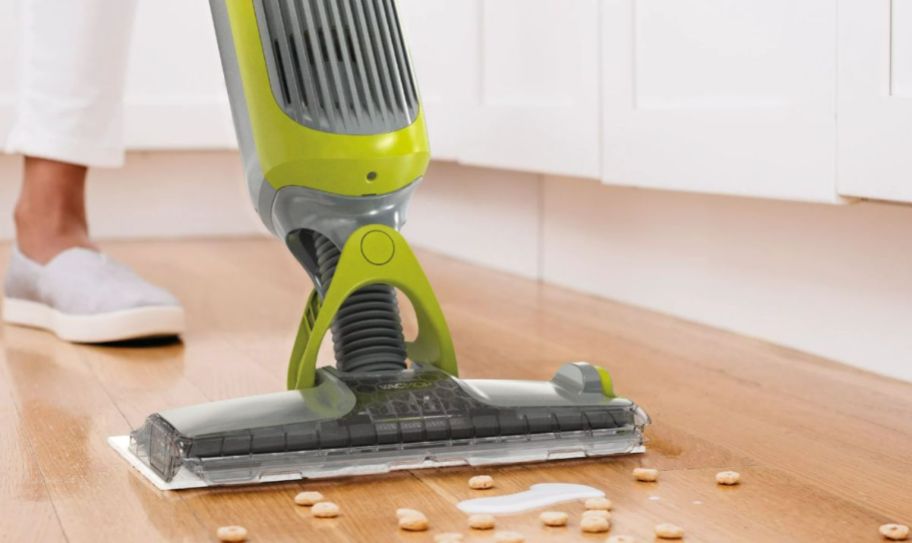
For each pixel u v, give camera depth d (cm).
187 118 309
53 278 187
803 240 169
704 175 160
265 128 121
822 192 140
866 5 131
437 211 292
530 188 247
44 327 193
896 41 128
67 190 193
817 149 140
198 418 110
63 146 189
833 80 137
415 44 245
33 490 108
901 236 152
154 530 97
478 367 162
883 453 118
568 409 116
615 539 91
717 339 180
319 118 120
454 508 101
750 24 150
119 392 148
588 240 227
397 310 126
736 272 184
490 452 114
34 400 144
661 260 203
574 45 190
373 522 98
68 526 98
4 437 127
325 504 100
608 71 180
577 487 106
